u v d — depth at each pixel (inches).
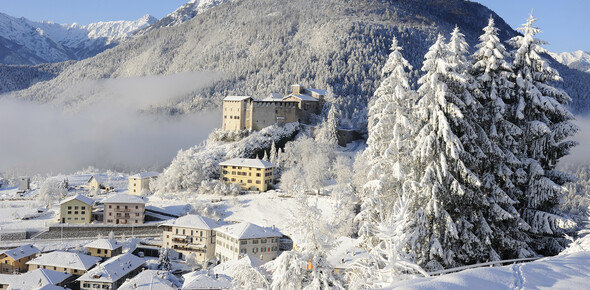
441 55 1291.8
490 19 1437.0
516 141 1409.9
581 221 1378.0
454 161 1243.8
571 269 528.7
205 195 6264.8
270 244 4333.2
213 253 4717.0
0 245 4874.5
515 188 1392.7
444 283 477.4
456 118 1258.6
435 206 1214.9
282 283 767.7
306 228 797.2
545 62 1422.2
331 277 767.7
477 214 1290.6
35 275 3634.4
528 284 480.7
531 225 1390.3
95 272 3742.6
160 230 5383.9
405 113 1326.3
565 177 1411.2
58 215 5871.1
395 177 1273.4
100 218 5669.3
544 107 1385.3
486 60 1408.7
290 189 5935.0
